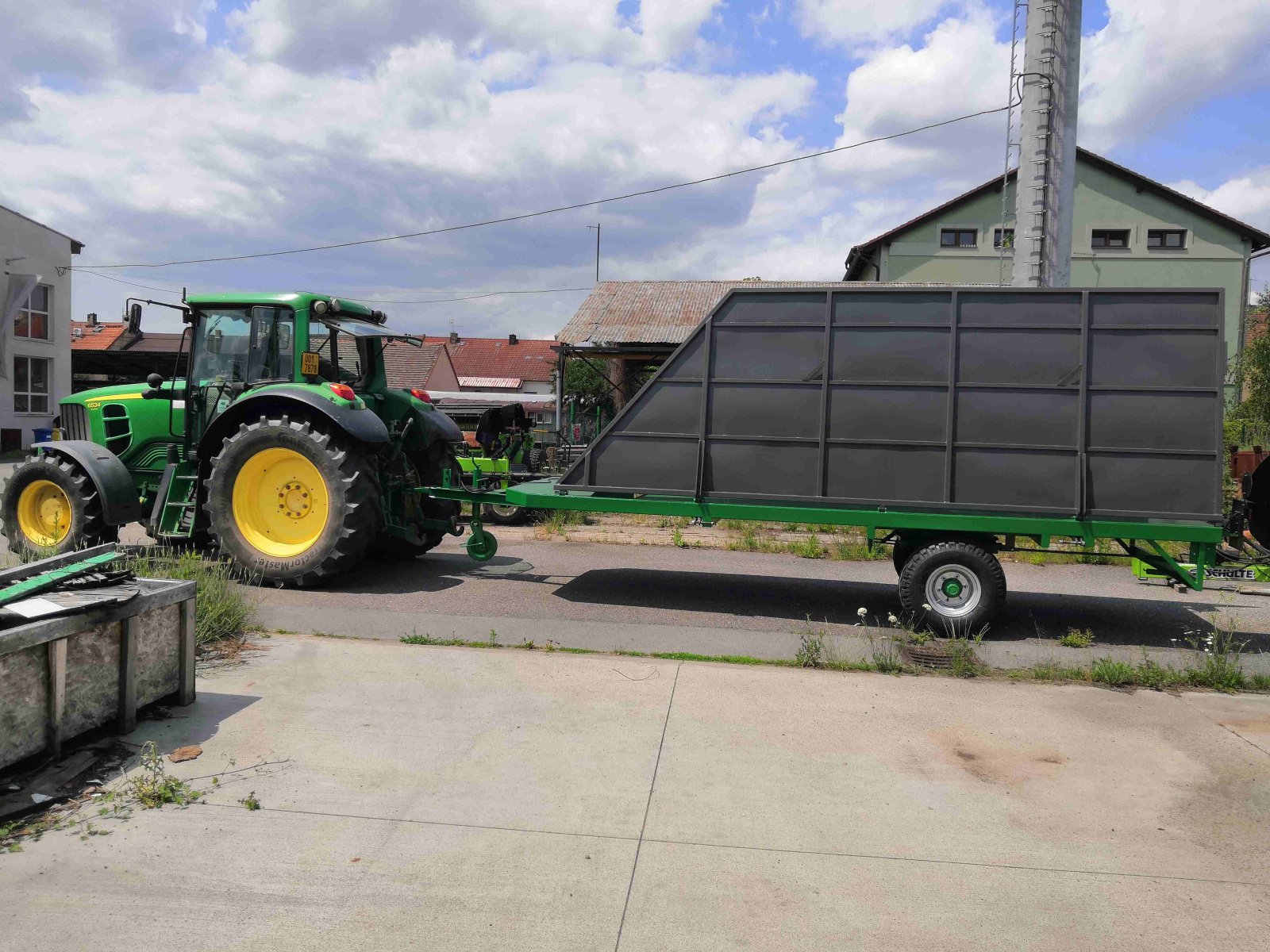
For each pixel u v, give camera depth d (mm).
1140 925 2604
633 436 6934
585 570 8523
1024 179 10617
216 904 2574
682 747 3877
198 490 7680
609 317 20453
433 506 9016
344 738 3852
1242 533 6871
